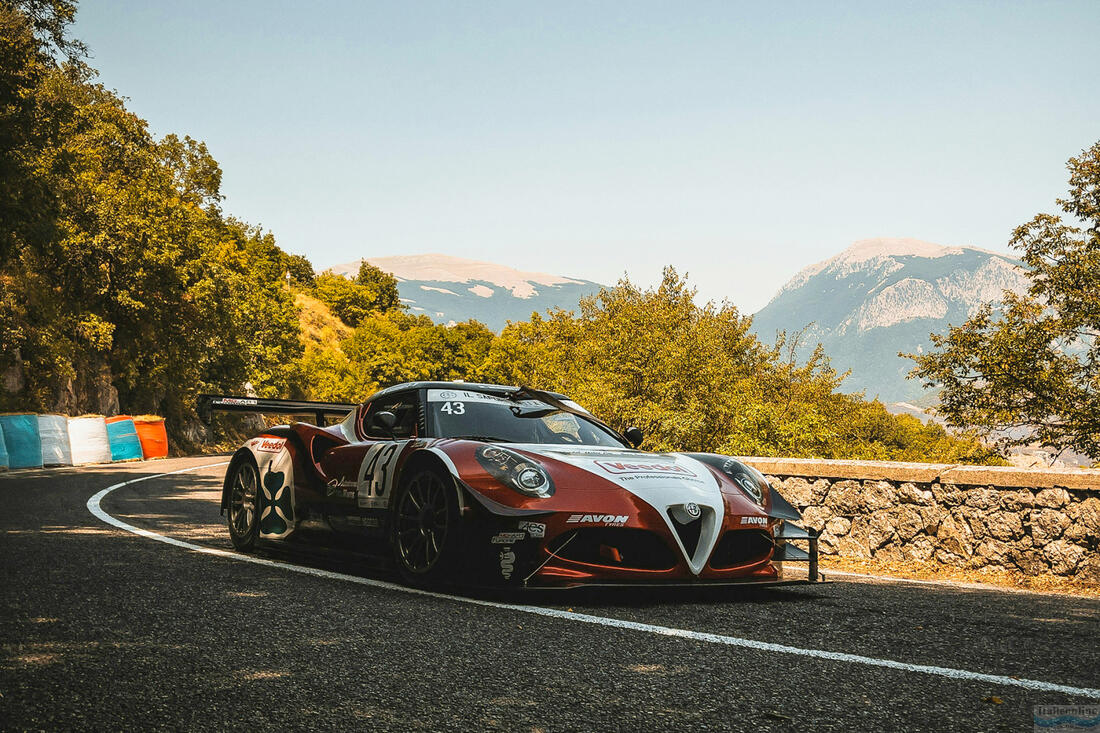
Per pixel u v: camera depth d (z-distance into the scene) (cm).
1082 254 1582
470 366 7925
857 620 377
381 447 494
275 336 5653
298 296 11894
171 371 3872
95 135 3597
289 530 556
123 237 3331
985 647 326
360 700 236
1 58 1588
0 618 333
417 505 455
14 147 1683
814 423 1512
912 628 362
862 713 233
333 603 380
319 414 639
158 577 438
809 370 2497
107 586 407
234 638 307
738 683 261
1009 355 1577
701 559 428
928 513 648
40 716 218
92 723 214
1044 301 1633
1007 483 612
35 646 290
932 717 231
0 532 624
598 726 218
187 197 5703
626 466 451
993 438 1641
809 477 714
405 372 7875
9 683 246
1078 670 290
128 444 2652
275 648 293
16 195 1761
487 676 263
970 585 553
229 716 221
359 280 13538
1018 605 442
